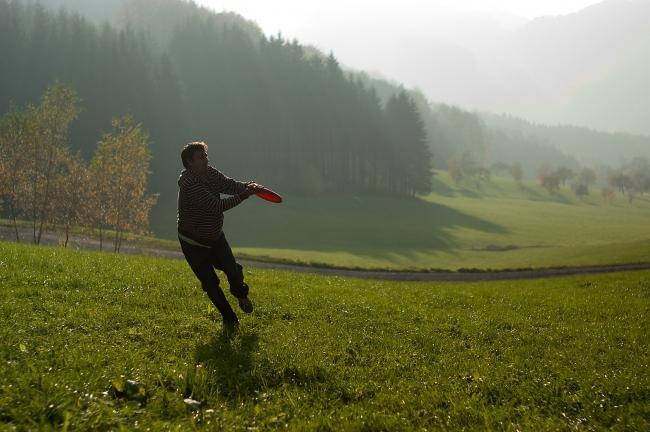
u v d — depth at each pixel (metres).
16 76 120.69
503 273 41.47
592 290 17.09
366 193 149.62
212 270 6.98
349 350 6.68
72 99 49.19
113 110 112.50
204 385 4.91
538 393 5.34
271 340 6.71
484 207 155.62
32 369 4.69
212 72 138.62
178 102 121.56
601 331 9.01
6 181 47.50
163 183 111.69
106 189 47.56
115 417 4.11
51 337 5.86
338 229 106.56
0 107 116.44
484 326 8.95
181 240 6.77
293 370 5.57
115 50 119.12
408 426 4.38
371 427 4.34
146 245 48.88
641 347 7.81
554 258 71.81
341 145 149.50
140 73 118.06
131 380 4.80
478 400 5.07
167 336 6.51
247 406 4.62
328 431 4.27
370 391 5.25
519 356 6.95
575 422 4.60
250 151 136.62
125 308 7.70
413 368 6.10
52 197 47.69
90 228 47.91
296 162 143.62
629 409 4.91
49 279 9.05
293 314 8.58
